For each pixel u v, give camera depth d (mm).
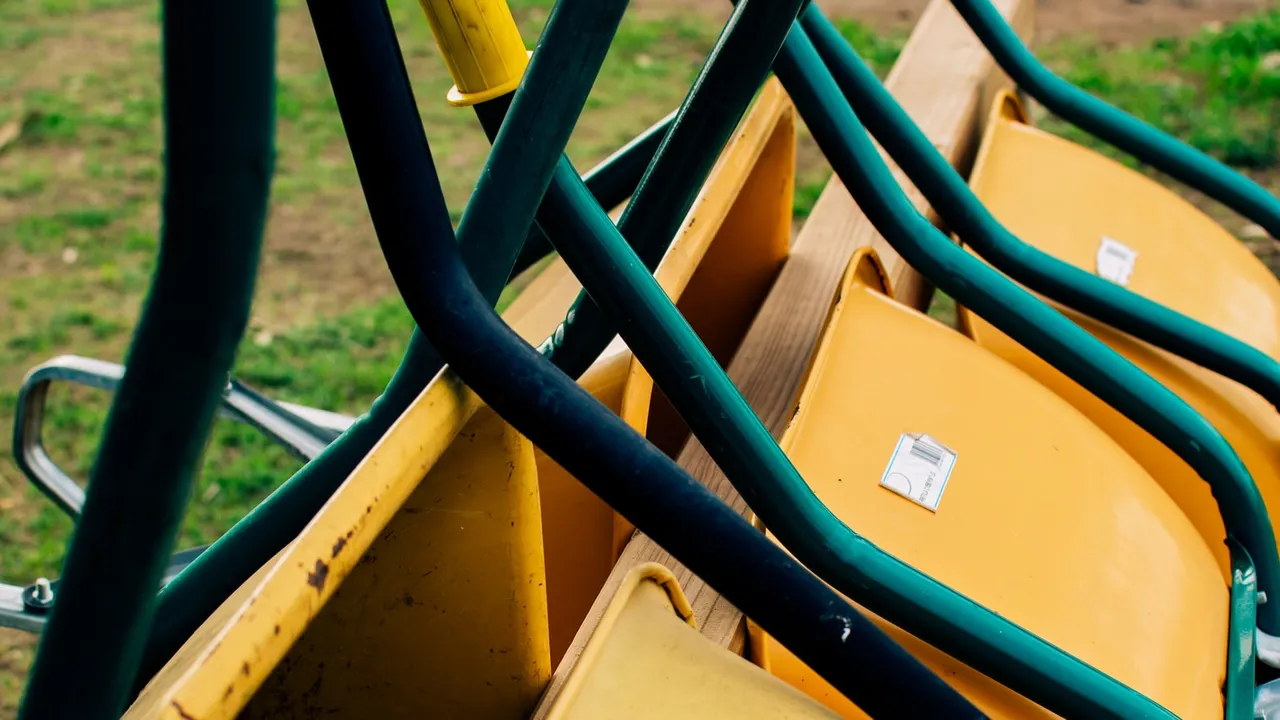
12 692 2100
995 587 983
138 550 562
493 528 730
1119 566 1082
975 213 1331
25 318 3066
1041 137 1731
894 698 706
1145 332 1386
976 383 1155
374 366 2865
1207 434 1237
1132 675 1002
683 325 802
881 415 1064
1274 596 1244
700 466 1165
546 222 777
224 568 810
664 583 816
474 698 817
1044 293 1380
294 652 779
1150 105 3863
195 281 527
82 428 2729
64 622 573
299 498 813
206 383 548
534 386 678
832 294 1447
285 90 4312
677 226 889
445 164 3691
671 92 4164
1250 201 1745
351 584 739
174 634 800
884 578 856
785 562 704
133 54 4703
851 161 1227
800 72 1216
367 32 634
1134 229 1654
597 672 727
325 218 3510
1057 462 1135
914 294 1612
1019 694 888
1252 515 1245
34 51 4723
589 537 1025
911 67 1991
